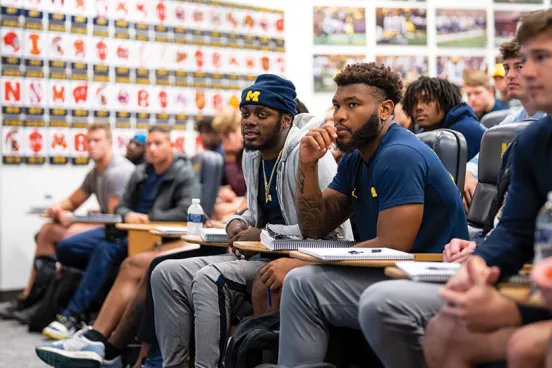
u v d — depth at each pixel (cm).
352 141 269
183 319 326
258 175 334
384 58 558
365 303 215
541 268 162
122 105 630
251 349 271
